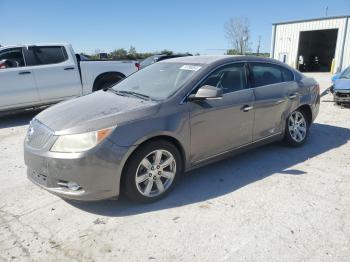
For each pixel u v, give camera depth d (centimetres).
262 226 306
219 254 268
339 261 258
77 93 844
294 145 526
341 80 878
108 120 319
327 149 527
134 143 321
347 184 395
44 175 323
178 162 365
